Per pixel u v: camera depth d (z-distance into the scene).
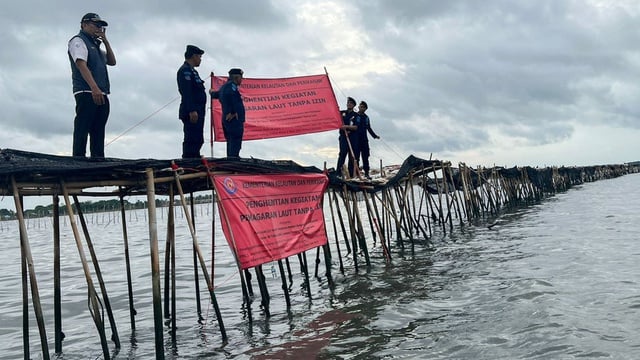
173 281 9.27
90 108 8.24
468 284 11.62
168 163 8.27
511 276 11.95
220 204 9.19
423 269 14.26
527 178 41.19
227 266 17.92
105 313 11.68
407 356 7.42
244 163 9.73
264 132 14.36
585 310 8.83
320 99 15.12
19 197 7.25
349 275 14.53
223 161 9.34
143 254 23.09
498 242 18.19
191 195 11.14
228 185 9.32
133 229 46.69
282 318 10.20
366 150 18.80
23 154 7.25
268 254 9.89
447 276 12.84
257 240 9.70
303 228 10.81
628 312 8.56
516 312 9.02
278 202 10.30
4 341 9.72
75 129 8.23
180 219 59.09
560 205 33.56
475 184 30.98
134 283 15.34
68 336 9.88
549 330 7.93
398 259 16.78
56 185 7.55
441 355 7.36
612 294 9.70
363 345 8.06
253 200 9.76
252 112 14.32
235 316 10.75
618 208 27.80
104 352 7.94
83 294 13.95
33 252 27.12
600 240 16.38
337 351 7.86
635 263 12.36
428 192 26.77
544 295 9.87
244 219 9.52
